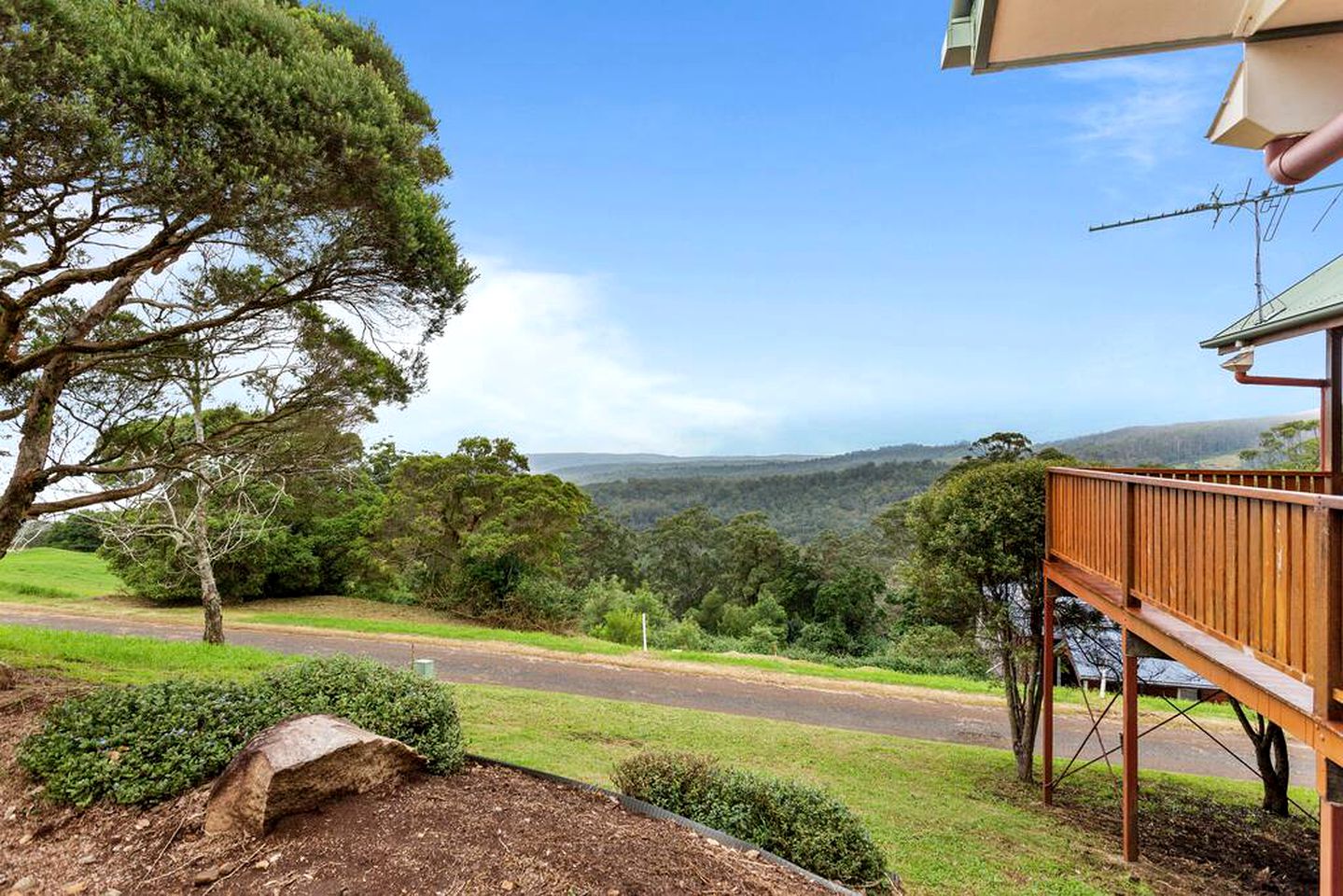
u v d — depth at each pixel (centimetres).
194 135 453
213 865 323
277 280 663
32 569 2853
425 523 2325
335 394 812
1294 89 508
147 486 745
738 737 959
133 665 930
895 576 1117
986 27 528
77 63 406
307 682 487
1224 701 1435
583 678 1355
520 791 436
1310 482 707
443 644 1605
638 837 379
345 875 309
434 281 623
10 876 330
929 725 1175
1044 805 806
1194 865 657
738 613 3775
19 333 615
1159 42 540
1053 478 797
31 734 467
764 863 384
